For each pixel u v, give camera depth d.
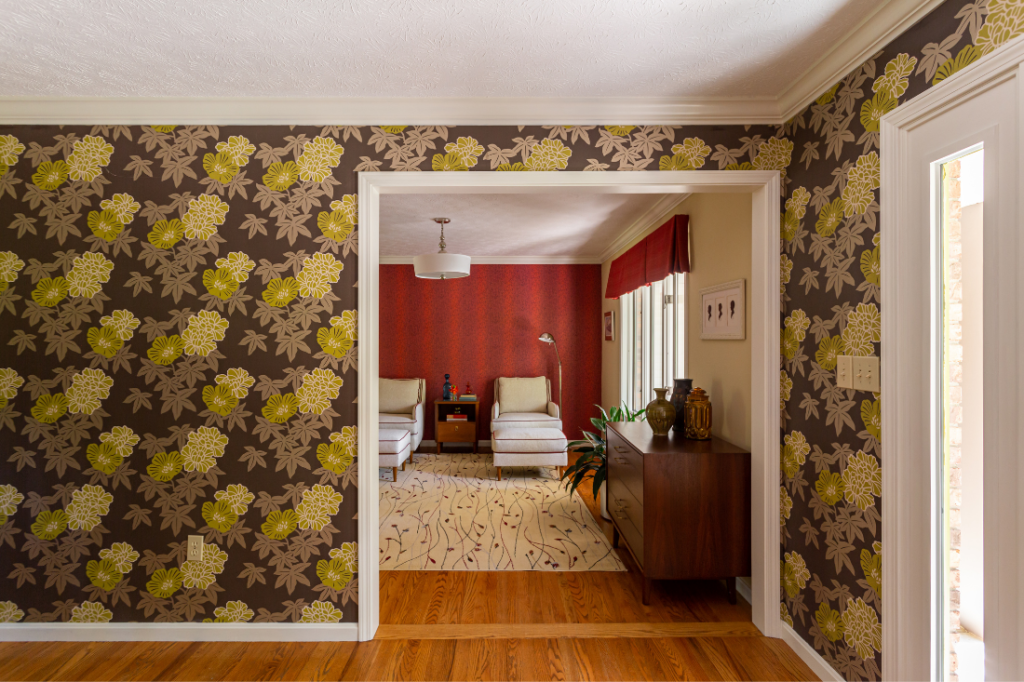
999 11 1.25
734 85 2.09
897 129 1.58
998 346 1.26
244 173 2.22
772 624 2.23
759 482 2.28
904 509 1.55
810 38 1.76
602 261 6.44
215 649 2.15
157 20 1.65
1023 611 1.19
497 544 3.32
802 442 2.08
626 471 2.82
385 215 4.28
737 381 2.68
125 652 2.13
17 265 2.21
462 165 2.24
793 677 1.96
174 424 2.21
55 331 2.21
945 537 1.46
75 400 2.21
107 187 2.21
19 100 2.15
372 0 1.55
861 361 1.72
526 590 2.69
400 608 2.49
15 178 2.21
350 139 2.23
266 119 2.21
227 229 2.21
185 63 1.92
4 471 2.22
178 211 2.21
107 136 2.21
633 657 2.09
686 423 2.82
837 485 1.86
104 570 2.22
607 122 2.25
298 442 2.21
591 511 3.99
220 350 2.21
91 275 2.21
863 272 1.73
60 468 2.21
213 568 2.21
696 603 2.56
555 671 2.00
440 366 6.53
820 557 1.96
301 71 1.98
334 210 2.22
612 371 5.93
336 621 2.21
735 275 2.70
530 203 3.88
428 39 1.77
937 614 1.47
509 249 5.90
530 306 6.53
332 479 2.21
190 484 2.21
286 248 2.22
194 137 2.21
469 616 2.42
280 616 2.21
